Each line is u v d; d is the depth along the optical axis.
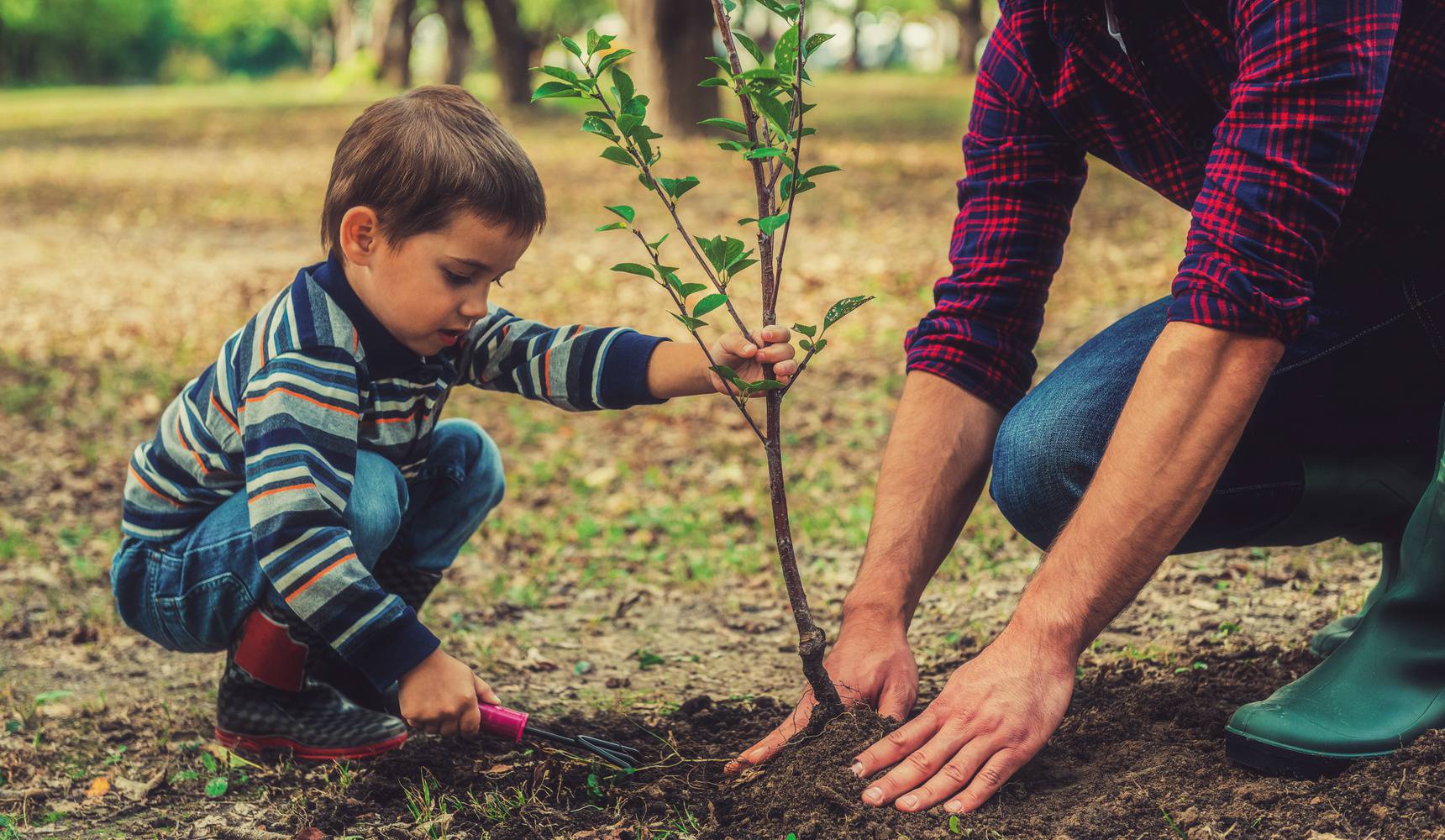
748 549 3.84
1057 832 1.76
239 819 2.11
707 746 2.25
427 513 2.43
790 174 1.88
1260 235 1.68
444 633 3.19
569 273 8.34
